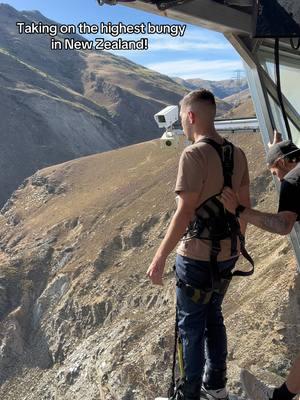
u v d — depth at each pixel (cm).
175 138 462
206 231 240
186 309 252
